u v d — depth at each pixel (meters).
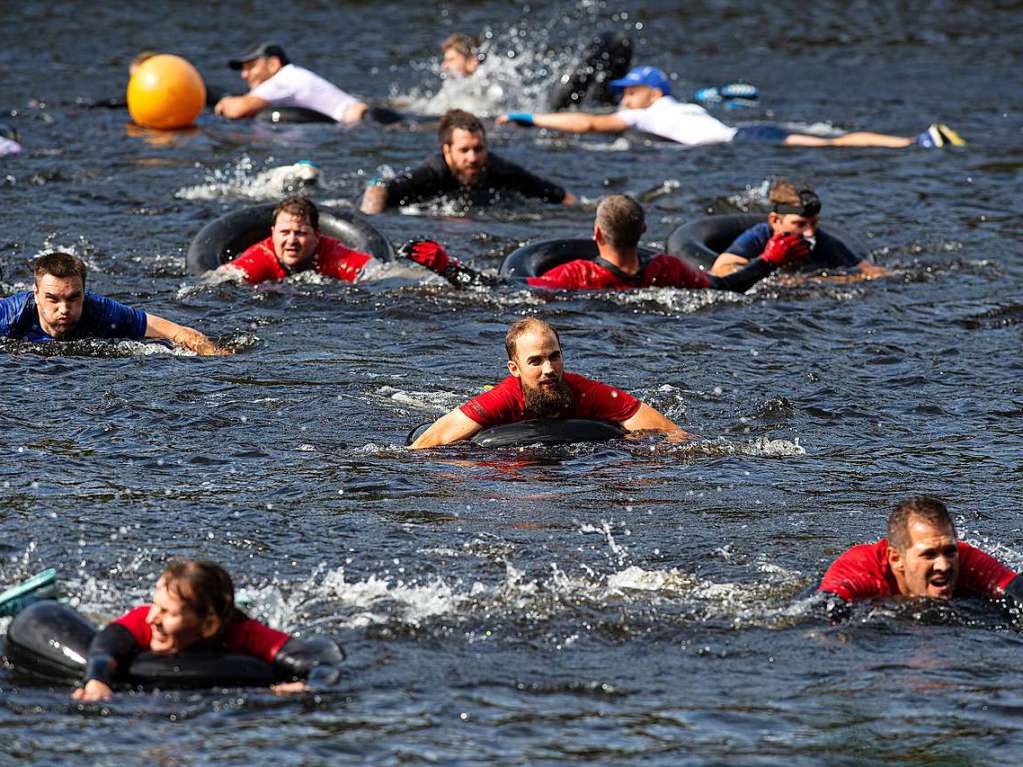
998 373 40.16
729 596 25.19
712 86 96.62
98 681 21.09
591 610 24.53
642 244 55.88
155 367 38.50
